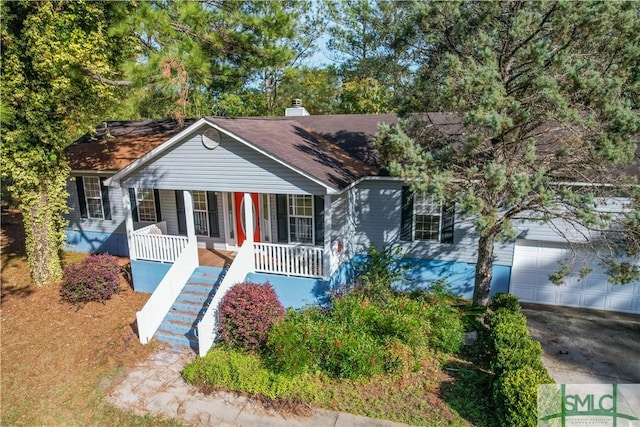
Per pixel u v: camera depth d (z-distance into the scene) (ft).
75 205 54.03
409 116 32.99
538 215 35.06
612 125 24.07
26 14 36.63
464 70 25.85
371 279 36.81
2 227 66.13
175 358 30.63
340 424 23.32
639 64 24.97
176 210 49.08
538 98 26.05
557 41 25.57
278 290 36.40
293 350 26.94
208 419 24.22
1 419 24.68
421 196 39.96
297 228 43.42
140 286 41.29
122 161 49.83
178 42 33.94
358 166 41.78
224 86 53.88
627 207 27.55
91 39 38.83
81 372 28.96
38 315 36.86
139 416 24.64
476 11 27.99
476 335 30.66
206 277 37.73
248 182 35.53
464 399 24.70
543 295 38.88
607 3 22.95
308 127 52.01
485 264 34.01
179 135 35.73
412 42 31.17
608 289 37.01
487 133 28.99
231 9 39.81
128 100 35.09
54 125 40.32
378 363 26.84
